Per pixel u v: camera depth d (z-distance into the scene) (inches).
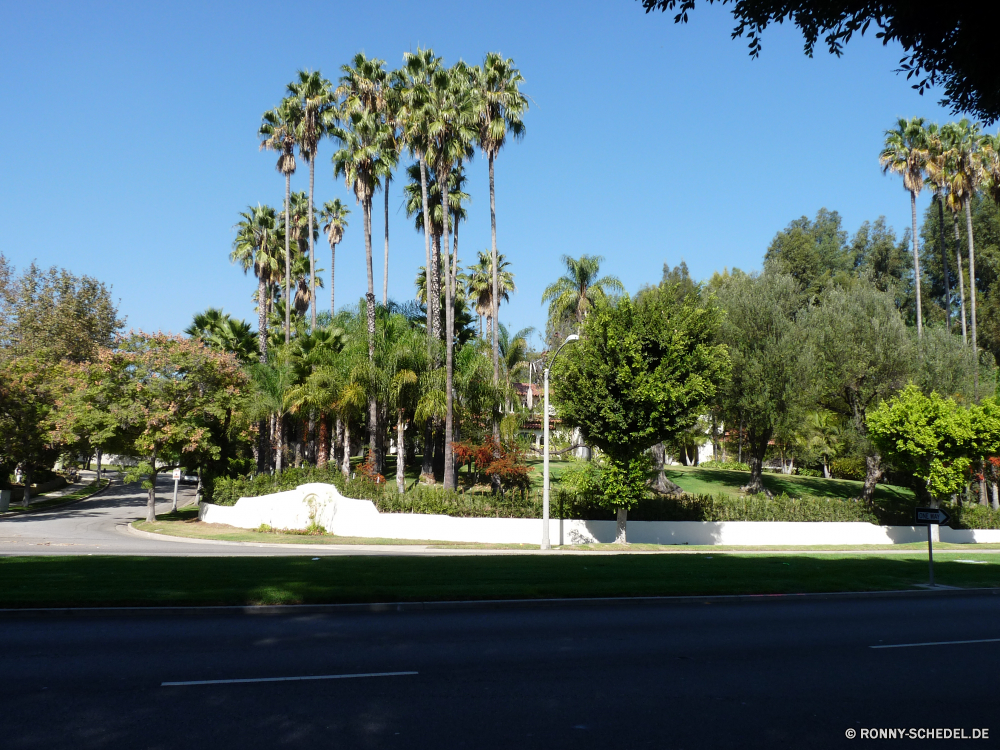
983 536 1526.8
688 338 1077.1
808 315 1766.7
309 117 1873.8
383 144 1635.1
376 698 293.0
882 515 1475.1
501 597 530.3
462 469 2042.3
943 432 1309.1
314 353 1546.5
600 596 552.7
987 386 1681.8
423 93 1465.3
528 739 251.8
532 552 1037.8
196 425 1496.1
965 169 1840.6
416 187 1790.1
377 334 1521.9
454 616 477.7
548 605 528.7
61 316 2187.5
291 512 1323.8
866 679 343.9
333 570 626.8
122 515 1732.3
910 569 809.5
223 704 282.0
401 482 1494.8
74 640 386.6
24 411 1717.5
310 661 348.2
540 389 2327.8
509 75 1520.7
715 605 560.7
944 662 383.2
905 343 1647.4
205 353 1488.7
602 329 1086.4
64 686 303.1
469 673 333.4
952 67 388.5
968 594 669.9
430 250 1593.3
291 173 1932.8
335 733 253.0
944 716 290.4
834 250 3186.5
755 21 402.9
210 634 405.4
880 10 377.4
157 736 247.6
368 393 1476.4
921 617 531.8
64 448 1847.9
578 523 1263.5
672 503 1341.0
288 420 1894.7
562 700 297.1
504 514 1273.4
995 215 2652.6
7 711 271.4
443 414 1473.9
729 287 1796.3
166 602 470.3
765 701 303.9
